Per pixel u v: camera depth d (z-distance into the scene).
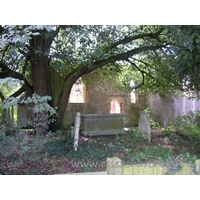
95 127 8.02
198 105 9.95
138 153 4.67
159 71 8.38
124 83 11.00
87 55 6.38
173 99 11.30
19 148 4.03
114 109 19.31
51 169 3.72
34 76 7.48
